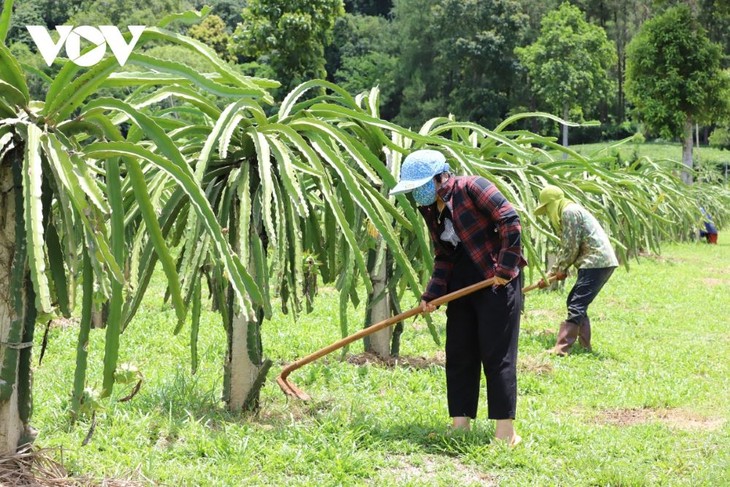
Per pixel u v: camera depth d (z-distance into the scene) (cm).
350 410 511
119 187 339
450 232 471
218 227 333
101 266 311
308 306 528
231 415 491
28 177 293
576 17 4847
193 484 380
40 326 779
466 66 6800
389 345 736
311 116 491
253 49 3388
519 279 472
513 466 438
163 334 791
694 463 449
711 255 2055
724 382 698
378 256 580
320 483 394
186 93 436
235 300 449
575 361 751
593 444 479
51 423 454
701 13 3359
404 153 557
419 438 469
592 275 777
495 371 463
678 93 3045
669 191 1400
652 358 787
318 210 646
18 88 323
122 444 421
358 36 7944
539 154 741
